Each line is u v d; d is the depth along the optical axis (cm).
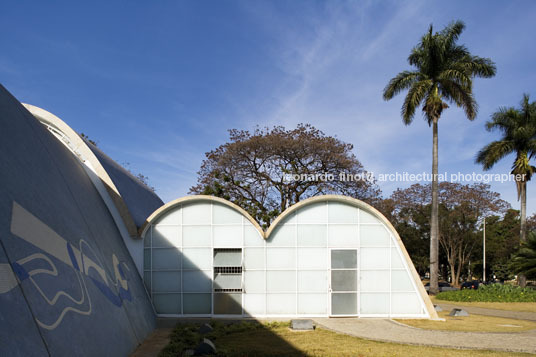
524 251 2730
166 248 1684
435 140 2806
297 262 1684
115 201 1658
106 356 879
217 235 1692
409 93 2855
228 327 1449
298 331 1378
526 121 3338
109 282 1148
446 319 1636
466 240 5322
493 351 1084
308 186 3516
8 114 1001
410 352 1071
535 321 1614
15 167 884
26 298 670
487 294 2512
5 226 718
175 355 1043
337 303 1658
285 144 3447
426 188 4884
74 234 1041
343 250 1689
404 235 5462
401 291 1666
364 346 1145
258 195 3566
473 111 2753
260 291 1669
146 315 1427
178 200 1686
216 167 3700
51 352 660
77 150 1653
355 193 3550
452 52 2864
